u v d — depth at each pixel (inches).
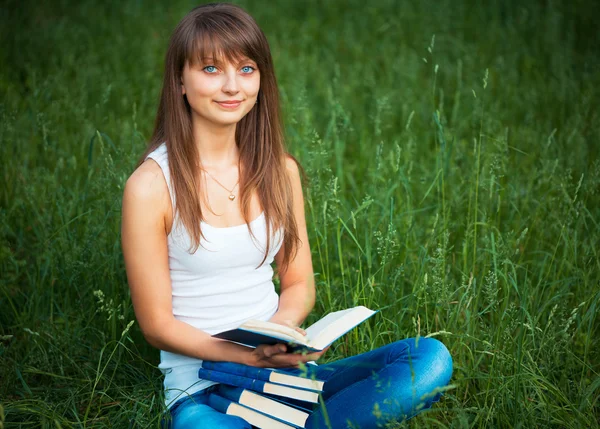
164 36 297.4
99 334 138.3
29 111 207.3
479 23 309.1
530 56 274.4
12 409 116.0
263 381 101.3
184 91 106.8
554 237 163.2
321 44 304.0
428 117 235.0
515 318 127.0
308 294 118.7
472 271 141.6
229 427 97.0
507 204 175.9
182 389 108.1
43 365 130.0
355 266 154.9
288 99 232.7
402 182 169.3
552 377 126.9
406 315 140.7
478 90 241.0
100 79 251.3
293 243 117.4
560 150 193.0
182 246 106.3
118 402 122.3
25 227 171.8
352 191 190.9
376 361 107.6
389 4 334.3
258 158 111.4
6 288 148.8
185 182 104.9
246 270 110.0
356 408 102.1
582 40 283.4
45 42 278.7
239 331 95.0
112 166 155.7
